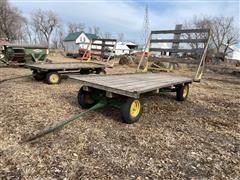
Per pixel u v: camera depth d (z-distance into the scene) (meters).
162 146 3.56
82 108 5.10
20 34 55.44
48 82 7.61
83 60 13.55
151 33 9.31
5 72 10.43
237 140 3.96
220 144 3.76
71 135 3.72
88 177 2.69
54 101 5.58
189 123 4.67
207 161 3.20
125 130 4.06
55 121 4.29
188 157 3.28
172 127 4.38
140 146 3.51
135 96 3.90
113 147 3.42
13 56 11.22
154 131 4.12
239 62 31.22
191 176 2.83
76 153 3.19
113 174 2.78
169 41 8.78
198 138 3.95
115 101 4.52
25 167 2.81
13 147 3.26
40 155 3.09
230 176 2.87
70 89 6.98
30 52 11.56
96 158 3.09
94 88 4.72
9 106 5.02
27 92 6.35
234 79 12.61
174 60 8.48
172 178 2.77
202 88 8.92
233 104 6.49
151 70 9.41
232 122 4.89
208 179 2.79
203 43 8.02
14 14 50.50
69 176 2.69
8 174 2.67
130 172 2.84
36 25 63.72
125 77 6.07
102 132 3.92
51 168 2.82
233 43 43.22
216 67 20.45
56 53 35.78
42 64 8.78
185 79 6.21
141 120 4.64
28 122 4.18
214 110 5.77
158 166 3.00
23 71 10.99
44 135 3.66
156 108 5.56
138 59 18.34
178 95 6.34
